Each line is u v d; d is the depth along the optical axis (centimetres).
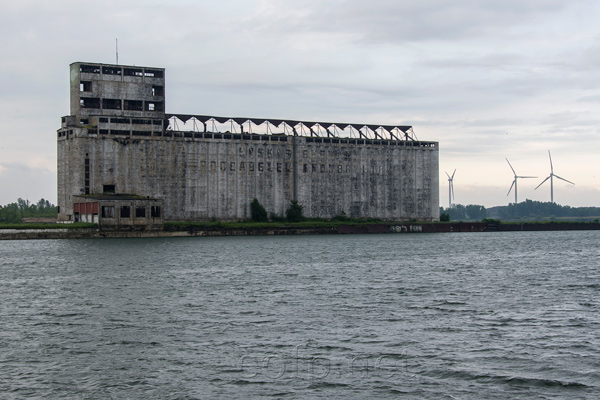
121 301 7219
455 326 5756
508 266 11412
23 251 14962
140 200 19712
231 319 6100
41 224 19075
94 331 5622
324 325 5809
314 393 4038
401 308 6694
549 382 4200
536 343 5122
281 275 9819
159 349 4984
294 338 5297
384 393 4038
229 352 4881
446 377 4306
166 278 9444
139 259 12744
